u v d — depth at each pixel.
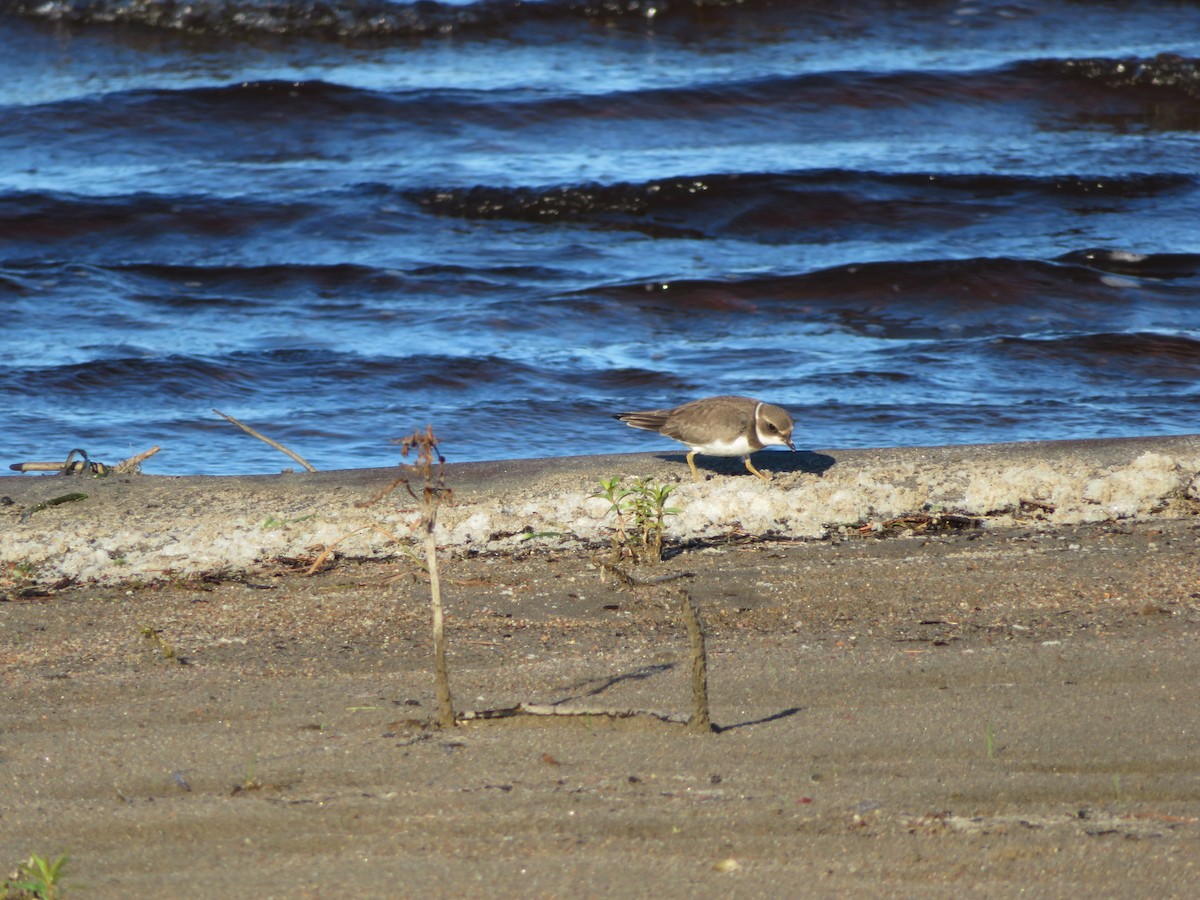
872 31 38.81
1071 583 11.55
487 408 19.73
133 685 9.46
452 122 32.75
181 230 27.50
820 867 6.75
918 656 9.77
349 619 11.02
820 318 23.75
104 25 38.44
